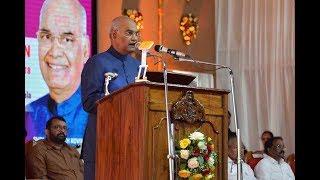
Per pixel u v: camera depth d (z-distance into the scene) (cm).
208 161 627
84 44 1042
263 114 1225
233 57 1248
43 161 950
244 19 1246
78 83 1030
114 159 635
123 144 625
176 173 618
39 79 994
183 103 627
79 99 1029
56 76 1010
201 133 628
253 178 1033
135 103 614
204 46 1210
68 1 1030
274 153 1084
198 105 635
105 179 646
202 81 1200
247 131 1228
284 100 1213
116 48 892
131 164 614
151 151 610
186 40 1177
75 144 1010
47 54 1005
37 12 998
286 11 1223
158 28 1144
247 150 1194
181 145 619
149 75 652
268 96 1224
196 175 621
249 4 1245
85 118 1030
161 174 615
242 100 1233
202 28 1209
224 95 656
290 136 1202
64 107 1012
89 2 1052
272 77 1223
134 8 1117
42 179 945
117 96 634
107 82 768
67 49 1024
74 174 971
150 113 612
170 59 1141
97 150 659
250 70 1238
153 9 1143
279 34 1227
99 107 657
